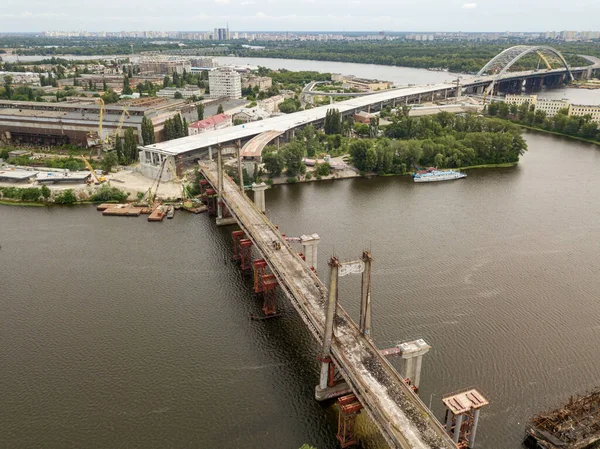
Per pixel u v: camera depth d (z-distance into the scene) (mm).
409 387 100938
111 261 185875
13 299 160000
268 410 115562
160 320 149000
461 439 103000
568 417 106000
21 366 129875
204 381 124438
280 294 164875
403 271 174375
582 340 137625
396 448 89438
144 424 111688
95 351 135500
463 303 155000
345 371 108125
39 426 111375
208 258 188875
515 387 120438
